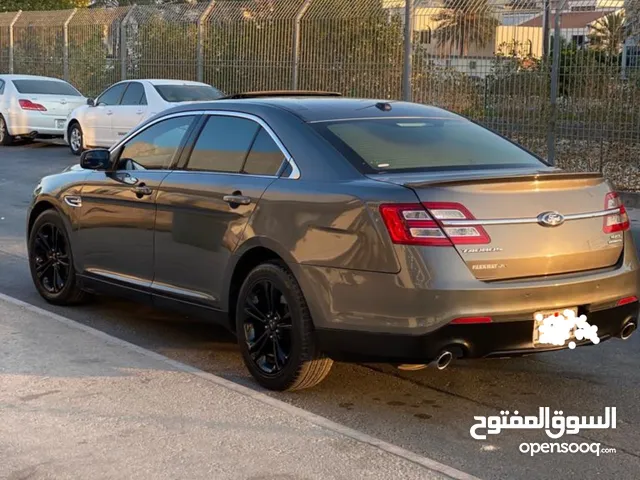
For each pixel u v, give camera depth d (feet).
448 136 18.72
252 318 17.84
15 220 38.73
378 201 15.64
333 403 17.12
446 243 15.24
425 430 15.85
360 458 13.92
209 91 62.28
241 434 14.83
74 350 19.12
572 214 16.28
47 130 70.74
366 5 56.70
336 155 17.10
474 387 18.16
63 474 13.35
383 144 17.69
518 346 15.66
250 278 17.75
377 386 18.12
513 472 14.10
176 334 21.90
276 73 63.26
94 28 82.43
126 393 16.67
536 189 16.03
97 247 22.08
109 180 21.58
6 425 15.12
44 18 88.69
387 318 15.51
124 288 21.34
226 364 19.61
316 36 60.08
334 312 16.14
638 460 14.64
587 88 45.73
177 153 20.31
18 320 21.24
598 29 45.21
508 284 15.44
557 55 46.47
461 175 16.62
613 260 16.99
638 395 17.80
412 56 53.47
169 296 19.99
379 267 15.52
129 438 14.65
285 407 16.02
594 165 45.88
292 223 16.85
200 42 69.72
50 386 16.98
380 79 55.98
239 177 18.48
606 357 20.27
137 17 77.25
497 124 49.32
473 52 50.19
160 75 74.49
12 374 17.62
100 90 81.92
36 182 51.85
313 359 16.80
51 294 24.14
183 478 13.23
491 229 15.48
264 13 64.03
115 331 22.11
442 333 15.16
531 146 48.01
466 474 13.35
